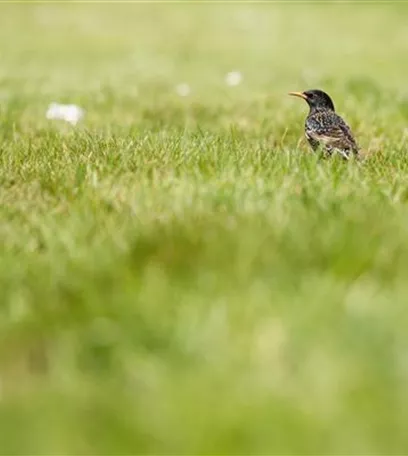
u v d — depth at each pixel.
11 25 65.50
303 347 8.09
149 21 69.25
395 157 18.09
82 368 8.28
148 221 11.93
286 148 18.34
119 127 23.88
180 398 7.34
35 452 6.90
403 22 68.62
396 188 14.10
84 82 39.69
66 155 17.92
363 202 12.85
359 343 8.12
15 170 16.55
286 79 41.19
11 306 9.47
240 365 7.89
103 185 14.53
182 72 44.84
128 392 7.69
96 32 63.00
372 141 21.31
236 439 6.82
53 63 48.00
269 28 66.31
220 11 74.94
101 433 6.99
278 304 8.96
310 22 69.06
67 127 23.75
